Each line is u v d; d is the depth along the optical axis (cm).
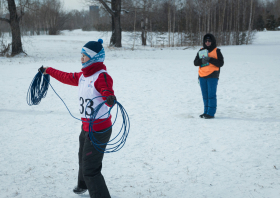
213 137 534
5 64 1866
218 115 700
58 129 598
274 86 1037
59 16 7581
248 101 838
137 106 796
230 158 435
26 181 366
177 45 4216
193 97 904
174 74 1380
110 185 355
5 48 2444
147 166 412
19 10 2539
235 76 1275
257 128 582
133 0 3797
